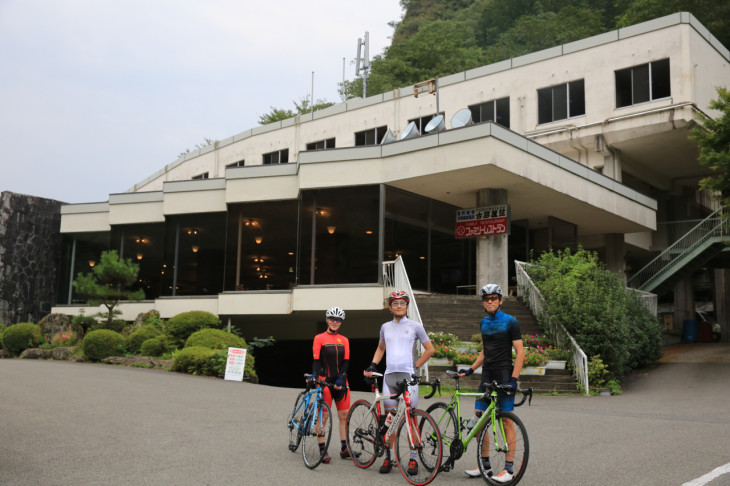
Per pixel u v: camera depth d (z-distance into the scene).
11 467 5.91
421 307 16.47
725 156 16.89
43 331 20.77
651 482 5.59
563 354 14.21
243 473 5.87
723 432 8.25
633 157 25.44
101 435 7.43
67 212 25.50
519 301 17.48
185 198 21.81
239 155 33.03
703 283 45.19
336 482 5.62
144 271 23.16
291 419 6.77
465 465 6.37
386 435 5.95
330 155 18.44
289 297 18.42
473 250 21.28
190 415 8.96
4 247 24.03
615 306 15.00
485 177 17.30
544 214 21.95
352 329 19.16
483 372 6.01
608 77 23.44
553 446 7.26
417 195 19.38
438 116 19.02
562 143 24.08
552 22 43.34
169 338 17.53
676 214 29.92
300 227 18.83
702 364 17.58
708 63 23.23
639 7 33.47
